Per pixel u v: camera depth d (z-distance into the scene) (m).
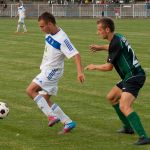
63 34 19.05
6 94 27.61
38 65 38.81
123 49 18.08
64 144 18.28
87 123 21.42
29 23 101.06
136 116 18.00
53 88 19.52
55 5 124.31
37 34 71.94
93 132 20.00
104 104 25.20
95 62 40.66
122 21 108.75
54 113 19.41
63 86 30.14
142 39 62.94
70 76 33.72
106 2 139.12
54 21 19.02
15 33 74.19
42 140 18.83
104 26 18.19
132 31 77.75
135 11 123.44
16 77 33.28
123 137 19.27
